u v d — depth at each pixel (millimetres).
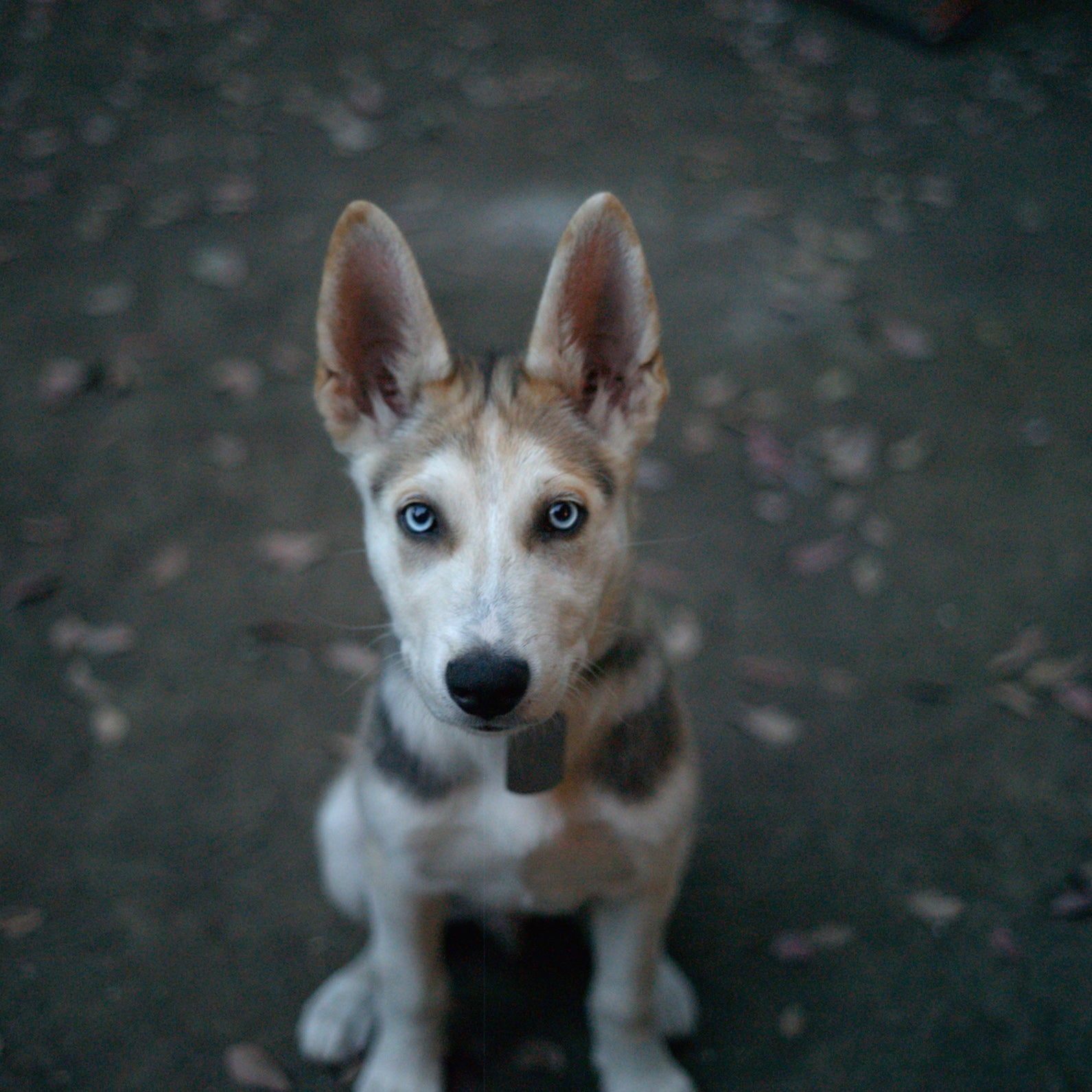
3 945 823
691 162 1844
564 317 626
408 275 621
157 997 800
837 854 888
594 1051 760
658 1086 735
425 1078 742
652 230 1651
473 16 2354
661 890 694
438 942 732
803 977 813
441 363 631
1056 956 818
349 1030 772
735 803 921
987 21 2352
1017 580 1105
